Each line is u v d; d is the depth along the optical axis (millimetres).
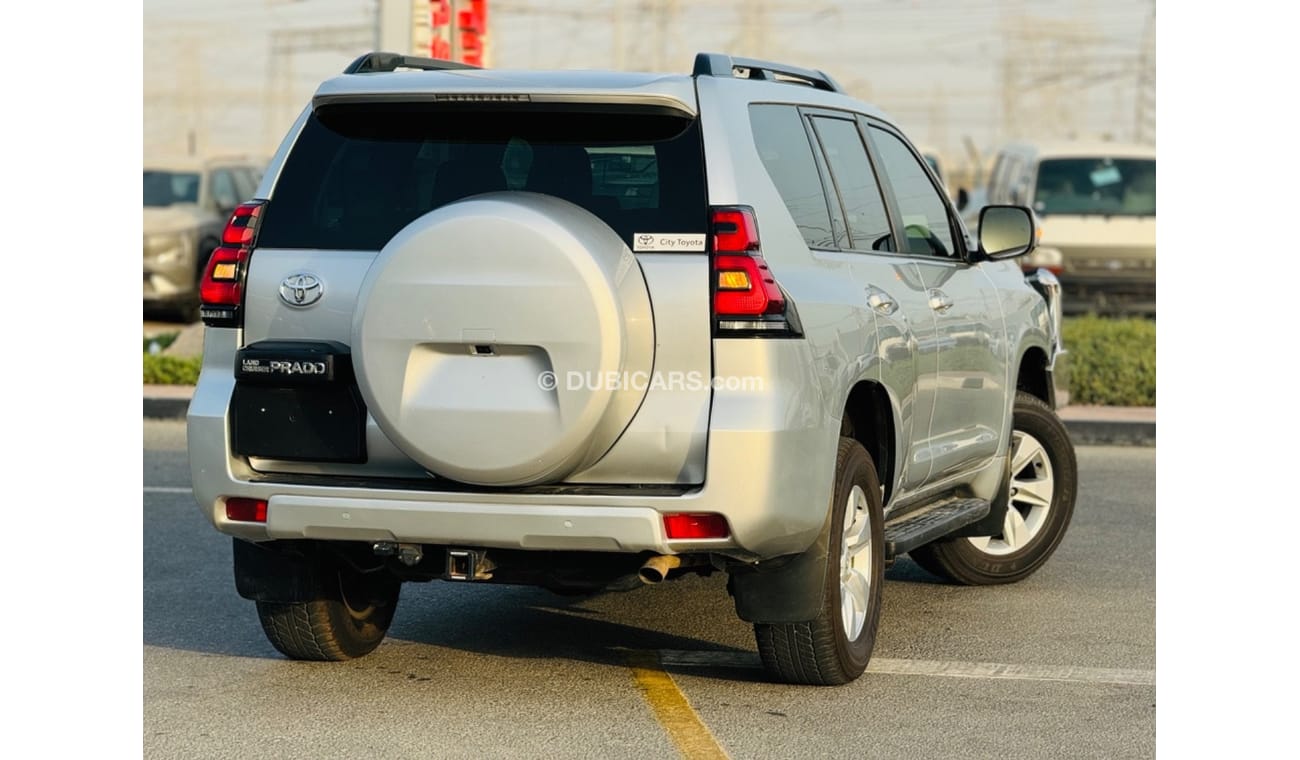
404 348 5730
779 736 5996
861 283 6746
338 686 6641
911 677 6863
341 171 6262
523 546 5887
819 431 6051
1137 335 17500
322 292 6105
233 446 6184
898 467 7039
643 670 6910
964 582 8797
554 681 6727
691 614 7980
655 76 6105
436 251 5707
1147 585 8812
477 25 16984
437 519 5898
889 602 8406
